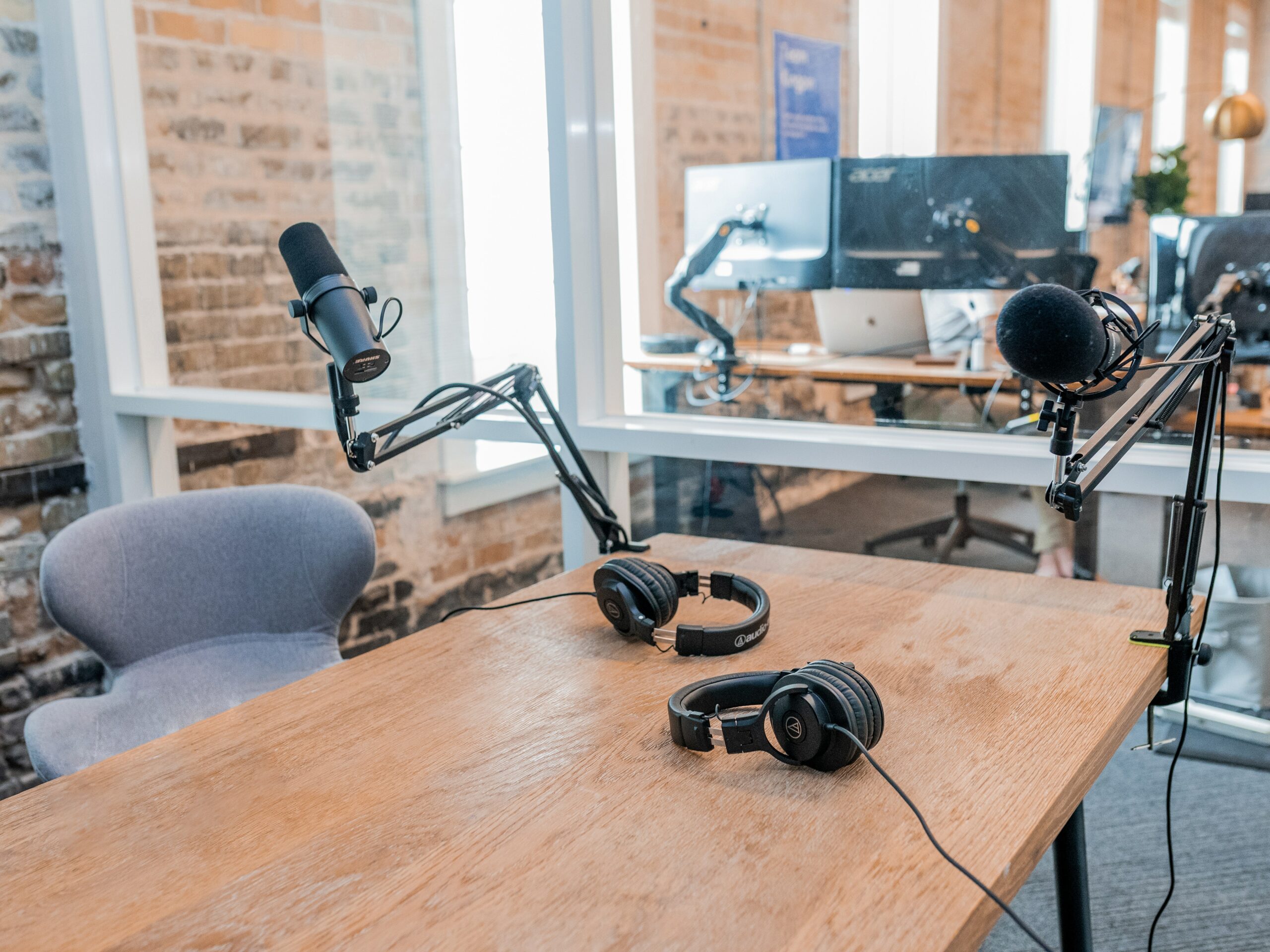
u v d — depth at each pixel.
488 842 0.83
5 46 2.21
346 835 0.85
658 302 2.12
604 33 1.86
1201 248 2.01
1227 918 1.82
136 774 0.97
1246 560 1.51
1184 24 4.55
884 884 0.75
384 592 2.29
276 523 1.85
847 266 2.06
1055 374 0.96
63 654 2.43
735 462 1.78
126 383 2.38
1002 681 1.09
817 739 0.89
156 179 2.29
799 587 1.41
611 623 1.30
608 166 1.90
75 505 2.43
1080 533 1.86
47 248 2.33
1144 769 2.32
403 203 2.09
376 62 2.06
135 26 2.23
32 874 0.82
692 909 0.73
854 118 2.32
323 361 2.23
